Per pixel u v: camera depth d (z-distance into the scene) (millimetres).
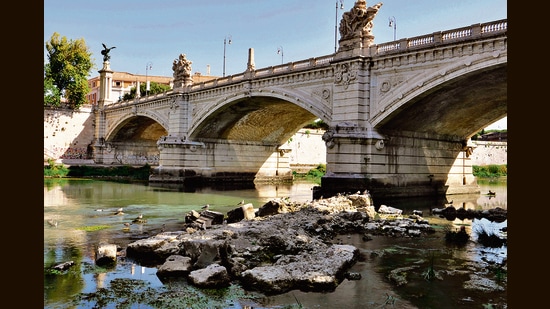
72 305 11188
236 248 15609
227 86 47531
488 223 24828
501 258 16281
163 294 11984
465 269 14734
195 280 12648
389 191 34594
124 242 18984
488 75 27844
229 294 12008
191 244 14789
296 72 39156
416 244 18703
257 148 62531
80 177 66438
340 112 34719
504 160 86000
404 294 12148
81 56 79562
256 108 50938
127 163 82750
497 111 37438
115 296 11836
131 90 95438
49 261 15531
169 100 58281
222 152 58562
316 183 65375
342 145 33688
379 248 17812
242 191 47938
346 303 11422
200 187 52125
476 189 46250
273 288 12172
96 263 15203
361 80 33562
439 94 31391
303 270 13258
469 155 46000
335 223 22391
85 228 22562
